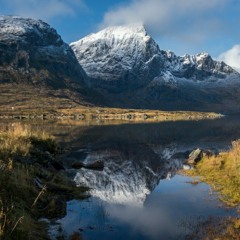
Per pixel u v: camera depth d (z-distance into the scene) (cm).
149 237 1761
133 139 7656
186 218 2048
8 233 1430
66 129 10056
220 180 2964
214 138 7962
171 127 11981
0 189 1830
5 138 3384
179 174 3512
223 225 1902
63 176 3159
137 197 2575
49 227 1853
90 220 2005
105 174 3538
